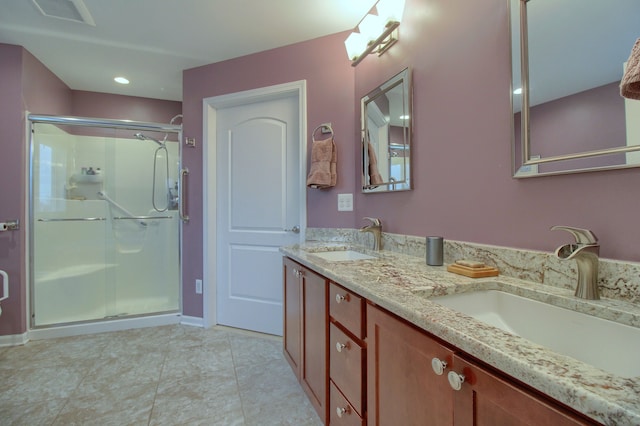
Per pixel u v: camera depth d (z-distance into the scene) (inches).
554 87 35.4
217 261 105.7
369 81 78.0
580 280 30.5
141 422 56.6
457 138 50.5
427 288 36.6
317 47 89.8
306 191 91.1
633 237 28.9
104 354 83.9
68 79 117.0
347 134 86.4
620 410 13.9
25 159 93.7
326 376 52.8
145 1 73.5
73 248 106.7
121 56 99.3
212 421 57.1
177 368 76.3
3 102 91.2
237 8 76.4
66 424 55.8
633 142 28.6
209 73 104.0
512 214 41.1
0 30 85.0
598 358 27.5
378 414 36.5
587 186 32.5
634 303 28.2
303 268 64.6
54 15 78.6
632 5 28.4
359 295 41.0
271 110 99.0
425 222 58.3
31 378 71.4
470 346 22.2
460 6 49.7
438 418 26.5
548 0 36.2
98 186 111.3
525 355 19.3
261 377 72.3
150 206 114.7
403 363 31.6
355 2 74.3
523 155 38.9
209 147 103.9
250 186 101.5
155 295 114.0
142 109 136.9
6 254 90.6
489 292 39.0
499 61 42.8
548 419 17.7
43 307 99.0
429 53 56.7
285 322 78.4
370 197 77.7
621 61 29.3
